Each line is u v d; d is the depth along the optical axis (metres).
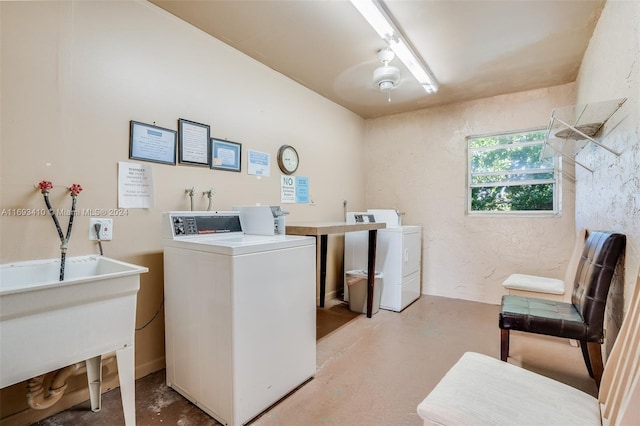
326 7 2.01
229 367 1.46
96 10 1.75
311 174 3.42
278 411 1.61
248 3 1.97
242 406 1.48
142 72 1.95
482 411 0.95
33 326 1.11
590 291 1.64
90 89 1.73
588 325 1.63
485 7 1.98
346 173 4.02
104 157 1.78
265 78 2.82
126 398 1.35
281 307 1.69
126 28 1.88
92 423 1.52
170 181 2.10
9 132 1.46
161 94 2.05
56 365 1.16
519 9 2.00
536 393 1.04
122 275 1.32
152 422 1.53
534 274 3.32
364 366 2.07
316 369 2.03
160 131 2.04
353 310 3.21
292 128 3.14
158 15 2.03
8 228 1.46
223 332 1.49
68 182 1.64
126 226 1.87
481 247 3.61
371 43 2.43
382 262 3.32
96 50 1.75
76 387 1.69
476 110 3.63
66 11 1.64
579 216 2.80
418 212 4.02
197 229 1.91
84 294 1.21
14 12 1.47
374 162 4.36
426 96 3.53
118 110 1.84
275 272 1.66
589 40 2.34
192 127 2.22
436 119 3.89
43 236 1.56
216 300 1.52
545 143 2.31
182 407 1.65
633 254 1.44
